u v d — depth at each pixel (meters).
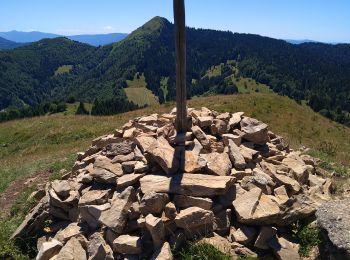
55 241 2.43
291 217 2.37
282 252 2.18
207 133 3.41
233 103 14.48
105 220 2.36
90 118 11.66
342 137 12.93
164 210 2.33
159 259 2.06
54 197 2.79
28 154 8.48
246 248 2.22
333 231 2.12
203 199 2.38
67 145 8.40
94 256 2.20
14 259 2.58
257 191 2.51
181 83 2.90
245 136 3.39
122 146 3.14
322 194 2.96
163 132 3.13
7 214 3.52
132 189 2.51
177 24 2.64
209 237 2.27
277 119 13.51
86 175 2.94
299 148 5.52
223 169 2.70
